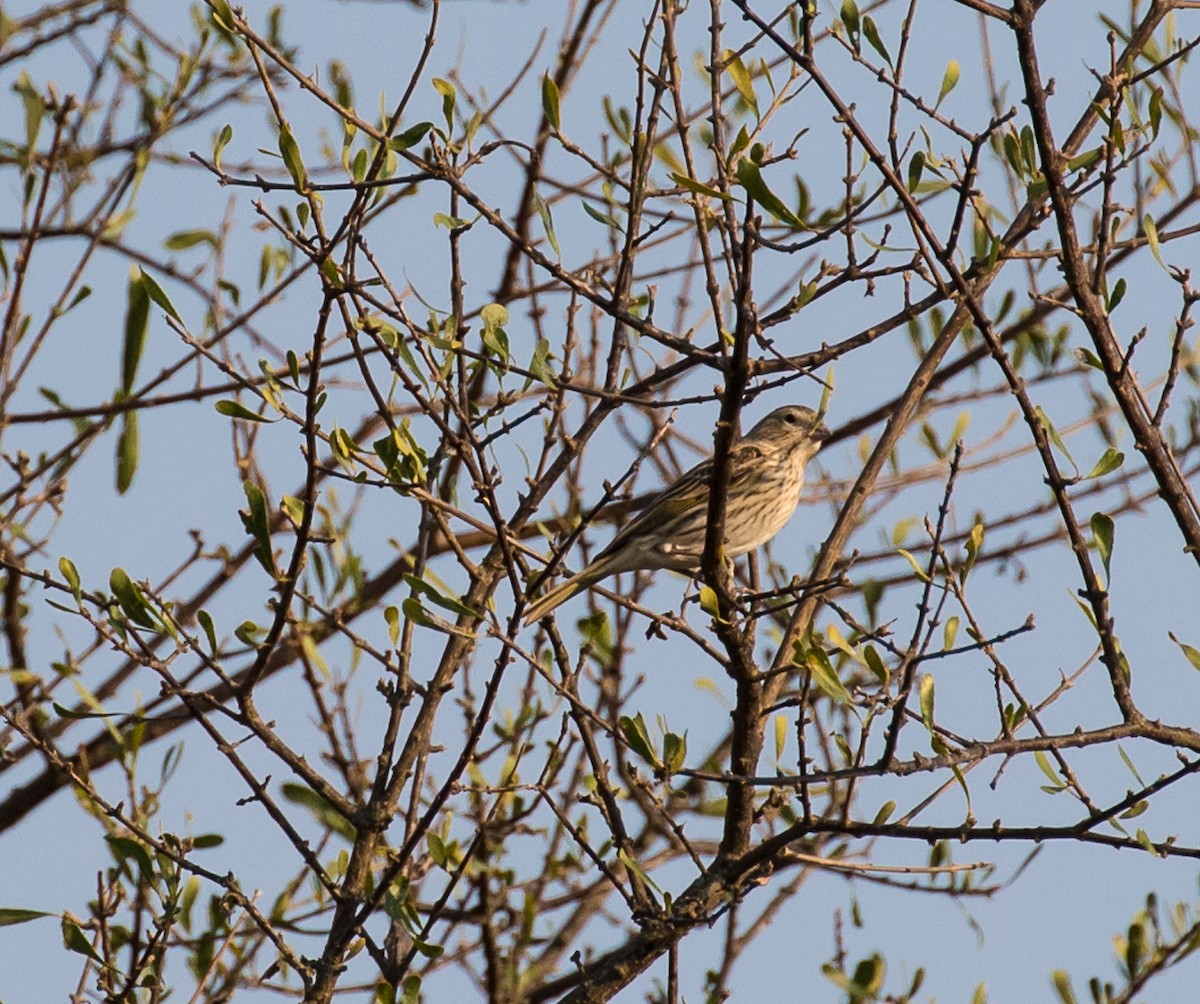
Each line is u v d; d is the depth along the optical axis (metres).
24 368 12.72
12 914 10.55
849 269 10.23
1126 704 10.30
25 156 13.49
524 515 12.48
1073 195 10.50
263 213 9.96
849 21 9.88
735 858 11.14
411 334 10.26
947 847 12.36
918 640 9.78
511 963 13.07
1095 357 11.21
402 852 10.67
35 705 12.99
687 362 12.44
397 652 12.12
